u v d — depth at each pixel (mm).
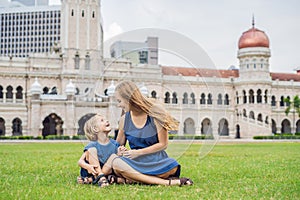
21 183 8375
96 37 70188
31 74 66125
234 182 8750
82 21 69875
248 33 77000
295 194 7133
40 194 6914
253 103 74500
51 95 58656
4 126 65438
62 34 71938
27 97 62938
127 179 8000
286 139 58031
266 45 75875
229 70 82500
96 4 70625
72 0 69500
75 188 7570
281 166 12711
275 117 78438
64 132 56750
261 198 6684
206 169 11672
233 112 74938
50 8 142000
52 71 67812
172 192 7086
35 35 143000
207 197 6707
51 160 15172
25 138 49969
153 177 7910
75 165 12859
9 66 66125
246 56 76000
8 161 14562
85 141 8938
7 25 143875
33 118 56688
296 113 79375
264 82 74500
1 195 6844
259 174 10359
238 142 43844
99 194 6836
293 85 81000
